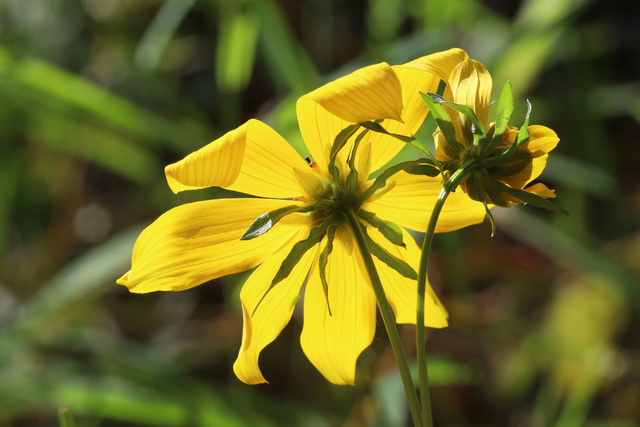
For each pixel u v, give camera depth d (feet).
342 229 1.07
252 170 1.06
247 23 1.65
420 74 1.06
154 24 1.91
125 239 1.60
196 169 1.01
